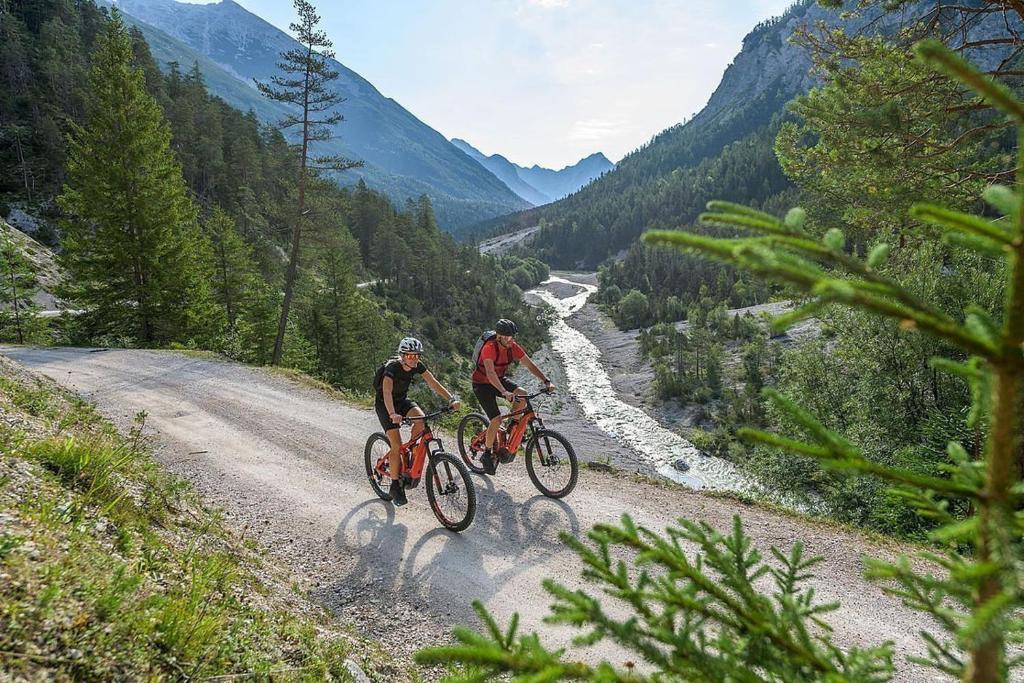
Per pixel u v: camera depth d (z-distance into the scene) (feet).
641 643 4.85
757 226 4.06
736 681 4.67
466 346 288.10
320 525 22.77
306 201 82.17
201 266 101.24
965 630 3.00
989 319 3.59
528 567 20.07
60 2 297.94
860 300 3.43
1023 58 22.06
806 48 27.76
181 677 10.37
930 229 25.75
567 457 24.89
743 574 5.88
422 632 16.85
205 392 44.27
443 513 22.65
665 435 172.24
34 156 219.00
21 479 14.34
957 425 37.11
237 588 14.90
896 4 25.31
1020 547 3.28
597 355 290.76
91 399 38.11
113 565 12.19
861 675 5.24
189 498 21.70
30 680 8.41
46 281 119.44
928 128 25.05
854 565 20.61
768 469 51.44
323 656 13.47
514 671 4.75
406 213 385.29
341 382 128.26
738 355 232.12
